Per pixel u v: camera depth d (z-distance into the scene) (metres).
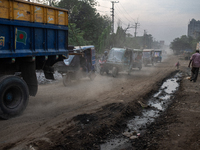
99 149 4.09
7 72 6.00
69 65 10.30
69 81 10.48
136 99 7.85
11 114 5.21
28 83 6.34
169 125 5.29
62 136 4.22
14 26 5.21
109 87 10.34
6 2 4.93
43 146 3.73
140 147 4.23
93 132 4.65
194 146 4.01
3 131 4.36
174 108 7.03
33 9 5.66
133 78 14.42
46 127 4.62
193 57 12.04
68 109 6.21
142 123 5.75
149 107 7.36
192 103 7.40
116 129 5.15
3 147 3.64
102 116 5.66
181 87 10.87
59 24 6.77
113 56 15.62
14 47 5.26
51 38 6.57
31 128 4.55
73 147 3.91
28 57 5.82
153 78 14.54
